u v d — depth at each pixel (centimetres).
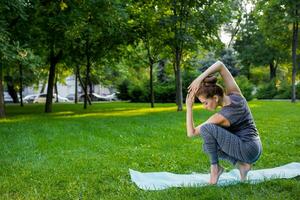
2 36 1405
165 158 658
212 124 462
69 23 1723
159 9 2031
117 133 1016
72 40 1989
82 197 423
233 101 468
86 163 615
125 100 3988
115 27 1939
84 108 2458
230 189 421
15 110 2409
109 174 538
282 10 2656
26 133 1023
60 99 5122
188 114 478
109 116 1642
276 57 4394
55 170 568
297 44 2847
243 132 464
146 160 646
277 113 1652
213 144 461
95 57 2383
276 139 873
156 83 3556
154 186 466
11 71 3122
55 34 1872
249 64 4797
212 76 479
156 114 1719
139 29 2145
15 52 1480
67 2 1650
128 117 1562
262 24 2802
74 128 1139
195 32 2020
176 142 845
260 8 2772
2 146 807
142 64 2683
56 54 2131
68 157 676
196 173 558
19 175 538
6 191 456
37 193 441
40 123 1307
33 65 1833
